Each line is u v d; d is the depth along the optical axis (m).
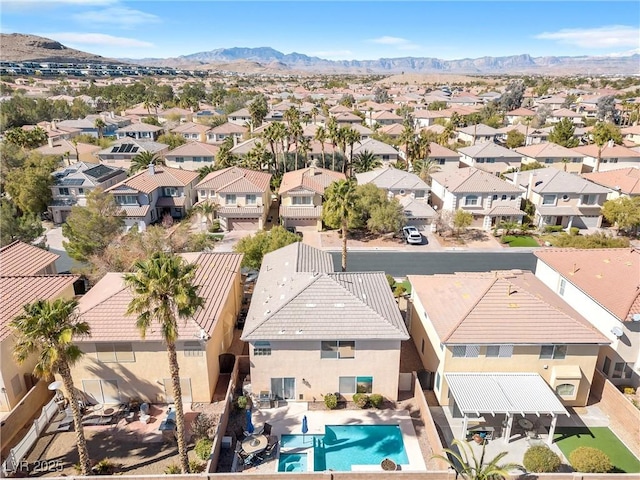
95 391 29.42
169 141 98.81
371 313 29.36
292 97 195.50
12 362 28.75
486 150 84.88
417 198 68.25
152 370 29.03
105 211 50.59
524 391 27.06
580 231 62.25
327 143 92.38
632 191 62.34
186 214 68.00
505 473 20.09
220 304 32.19
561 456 25.30
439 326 29.44
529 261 53.97
